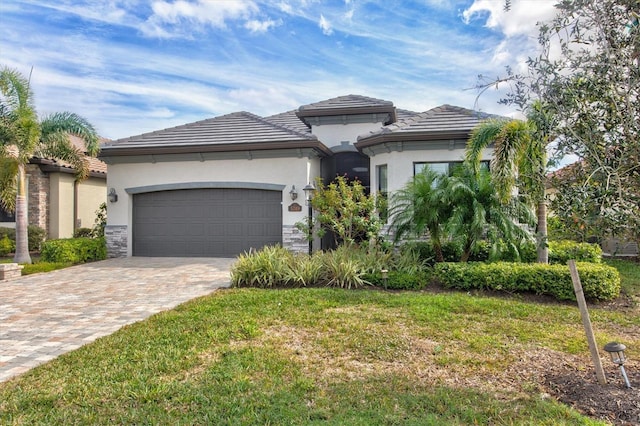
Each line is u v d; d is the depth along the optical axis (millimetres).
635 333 6707
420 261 11422
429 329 6703
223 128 17078
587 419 3850
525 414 4020
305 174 15438
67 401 4398
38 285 10969
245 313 7633
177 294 9711
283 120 21422
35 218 18328
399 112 21234
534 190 4254
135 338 6340
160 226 16625
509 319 7293
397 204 11789
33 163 17703
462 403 4277
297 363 5352
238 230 16094
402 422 3912
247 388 4629
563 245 11133
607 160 3578
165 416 4062
